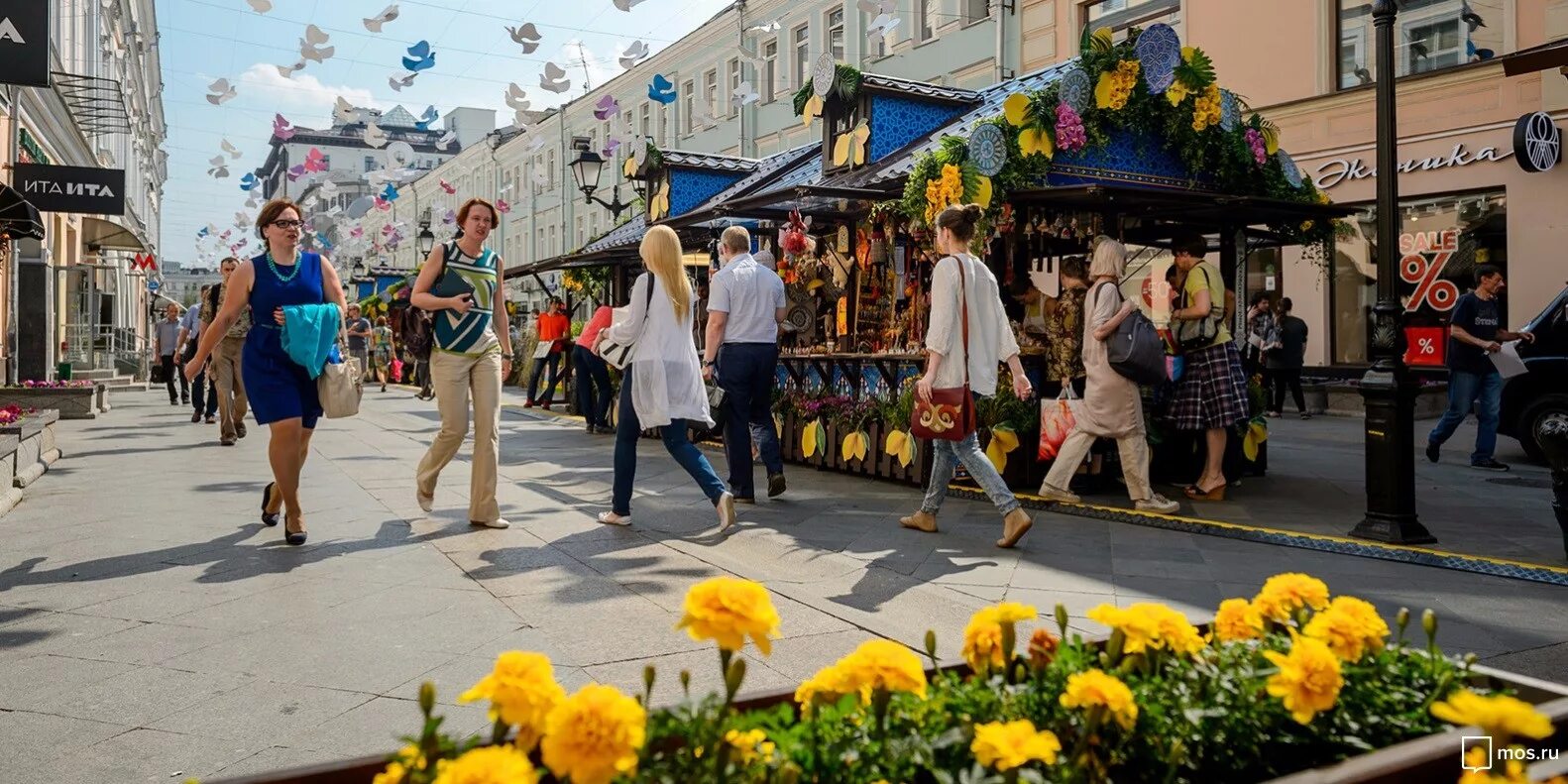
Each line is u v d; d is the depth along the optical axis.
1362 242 16.41
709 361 7.38
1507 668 3.76
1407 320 15.85
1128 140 8.45
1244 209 8.58
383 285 33.19
